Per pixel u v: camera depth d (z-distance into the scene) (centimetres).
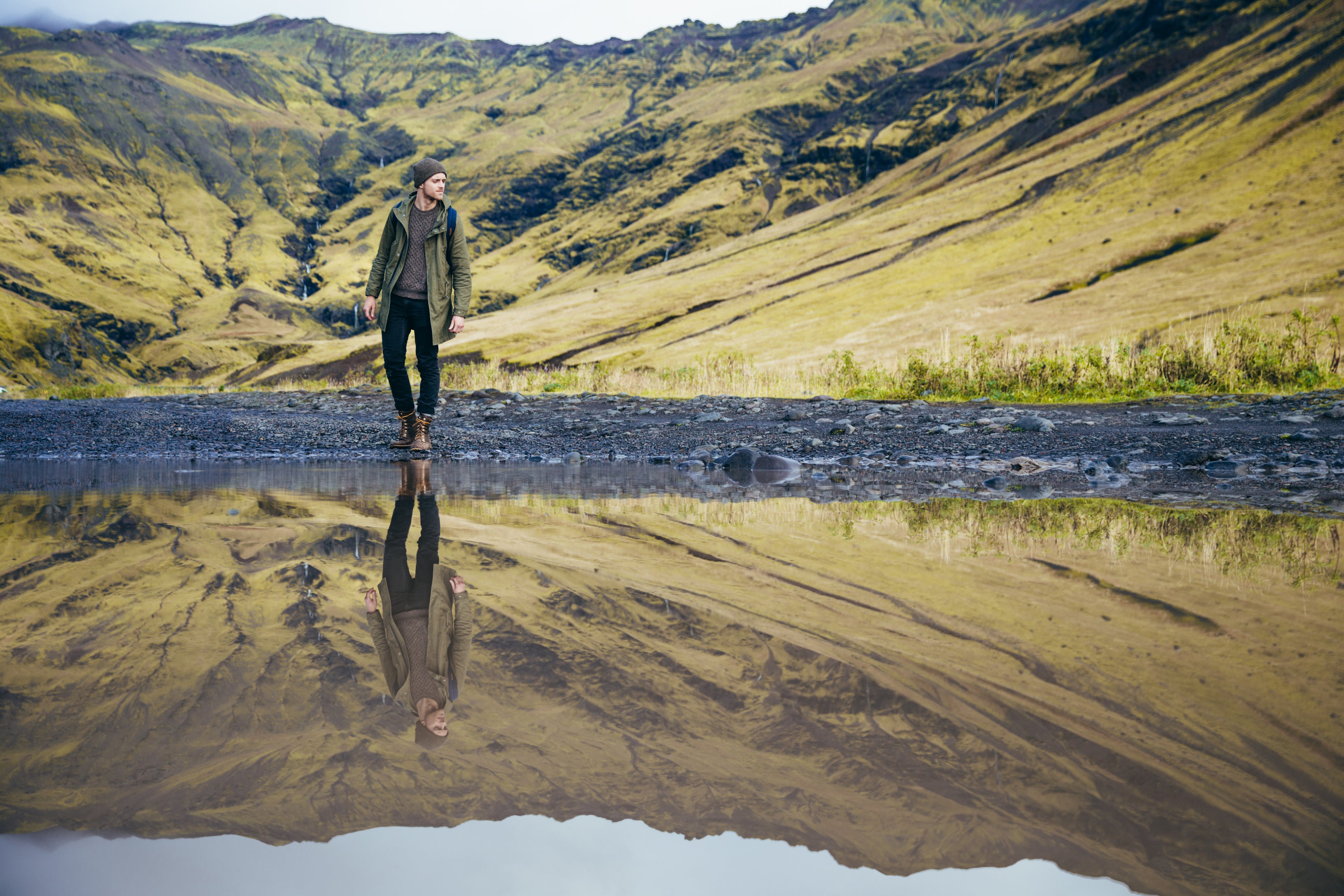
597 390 1385
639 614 179
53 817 87
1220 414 823
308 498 413
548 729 114
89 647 152
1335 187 5388
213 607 183
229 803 90
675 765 100
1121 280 5119
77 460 652
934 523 341
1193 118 7944
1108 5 17700
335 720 116
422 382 710
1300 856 80
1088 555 262
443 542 279
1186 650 154
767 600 193
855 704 125
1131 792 94
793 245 10231
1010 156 11175
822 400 1045
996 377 1170
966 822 85
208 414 959
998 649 153
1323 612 184
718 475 569
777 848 79
